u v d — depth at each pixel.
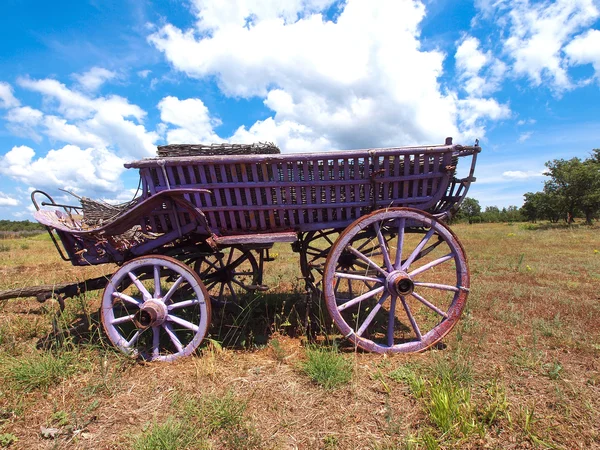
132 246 4.11
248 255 5.10
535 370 3.29
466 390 2.80
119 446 2.38
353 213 4.01
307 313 4.22
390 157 3.77
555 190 28.50
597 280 7.02
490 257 10.30
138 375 3.35
